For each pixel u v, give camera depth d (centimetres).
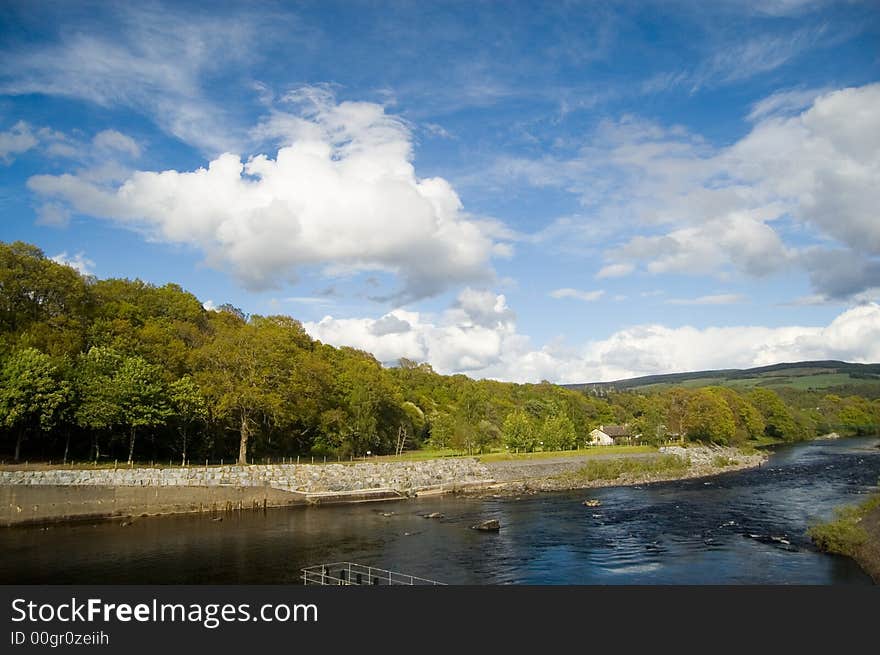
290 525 6272
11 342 7306
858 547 4847
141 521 6384
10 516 5903
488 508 7444
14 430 7294
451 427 12781
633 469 10531
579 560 4866
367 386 12019
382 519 6675
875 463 11938
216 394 8488
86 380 7344
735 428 15838
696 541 5469
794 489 8612
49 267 8262
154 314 10775
